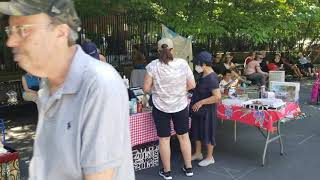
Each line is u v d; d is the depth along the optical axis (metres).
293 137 6.46
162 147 4.55
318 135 6.61
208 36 8.06
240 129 6.93
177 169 4.93
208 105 4.89
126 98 1.13
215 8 7.48
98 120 1.06
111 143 1.08
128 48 10.55
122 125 1.11
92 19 10.02
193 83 4.52
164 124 4.46
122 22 10.18
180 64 4.36
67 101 1.11
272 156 5.48
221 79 6.69
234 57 13.50
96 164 1.06
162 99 4.38
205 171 4.88
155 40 9.96
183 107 4.48
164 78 4.30
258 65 11.56
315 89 9.71
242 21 7.37
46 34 1.04
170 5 6.78
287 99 5.85
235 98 5.61
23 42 1.04
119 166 1.13
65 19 1.06
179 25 6.78
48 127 1.15
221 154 5.54
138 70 7.86
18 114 8.02
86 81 1.08
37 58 1.06
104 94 1.06
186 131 4.61
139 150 4.83
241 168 5.00
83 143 1.08
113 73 1.12
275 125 5.98
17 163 3.79
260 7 7.77
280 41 16.23
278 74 8.40
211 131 4.96
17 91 8.25
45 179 1.18
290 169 4.98
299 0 8.07
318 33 16.33
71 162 1.11
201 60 4.70
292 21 7.77
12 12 1.00
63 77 1.13
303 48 17.94
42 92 1.19
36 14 1.02
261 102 5.02
